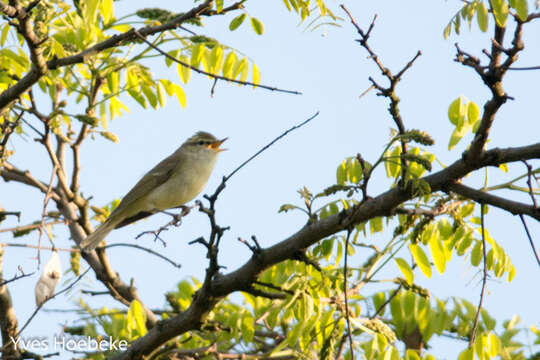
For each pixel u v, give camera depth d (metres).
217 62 10.63
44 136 11.22
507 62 7.29
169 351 11.10
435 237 9.72
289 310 10.55
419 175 10.17
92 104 13.02
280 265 10.66
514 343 10.27
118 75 12.77
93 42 11.95
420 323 9.73
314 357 11.39
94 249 13.57
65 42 11.85
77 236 14.09
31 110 11.16
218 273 9.85
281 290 9.74
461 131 9.20
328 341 9.04
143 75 12.92
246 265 9.59
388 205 8.66
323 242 10.66
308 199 9.36
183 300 13.04
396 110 7.71
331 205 10.20
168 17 11.09
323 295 10.55
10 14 8.54
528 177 7.49
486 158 8.04
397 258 10.06
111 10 10.12
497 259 9.49
